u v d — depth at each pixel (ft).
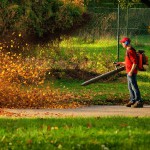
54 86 133.39
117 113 97.76
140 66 106.11
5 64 120.88
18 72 117.29
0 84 109.70
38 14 158.10
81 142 61.82
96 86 135.13
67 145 60.44
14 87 112.57
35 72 121.08
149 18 261.03
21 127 71.77
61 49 165.89
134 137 64.80
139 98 106.93
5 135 65.62
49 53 155.22
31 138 63.93
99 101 113.60
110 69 150.71
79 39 198.49
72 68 148.97
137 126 73.31
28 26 155.84
